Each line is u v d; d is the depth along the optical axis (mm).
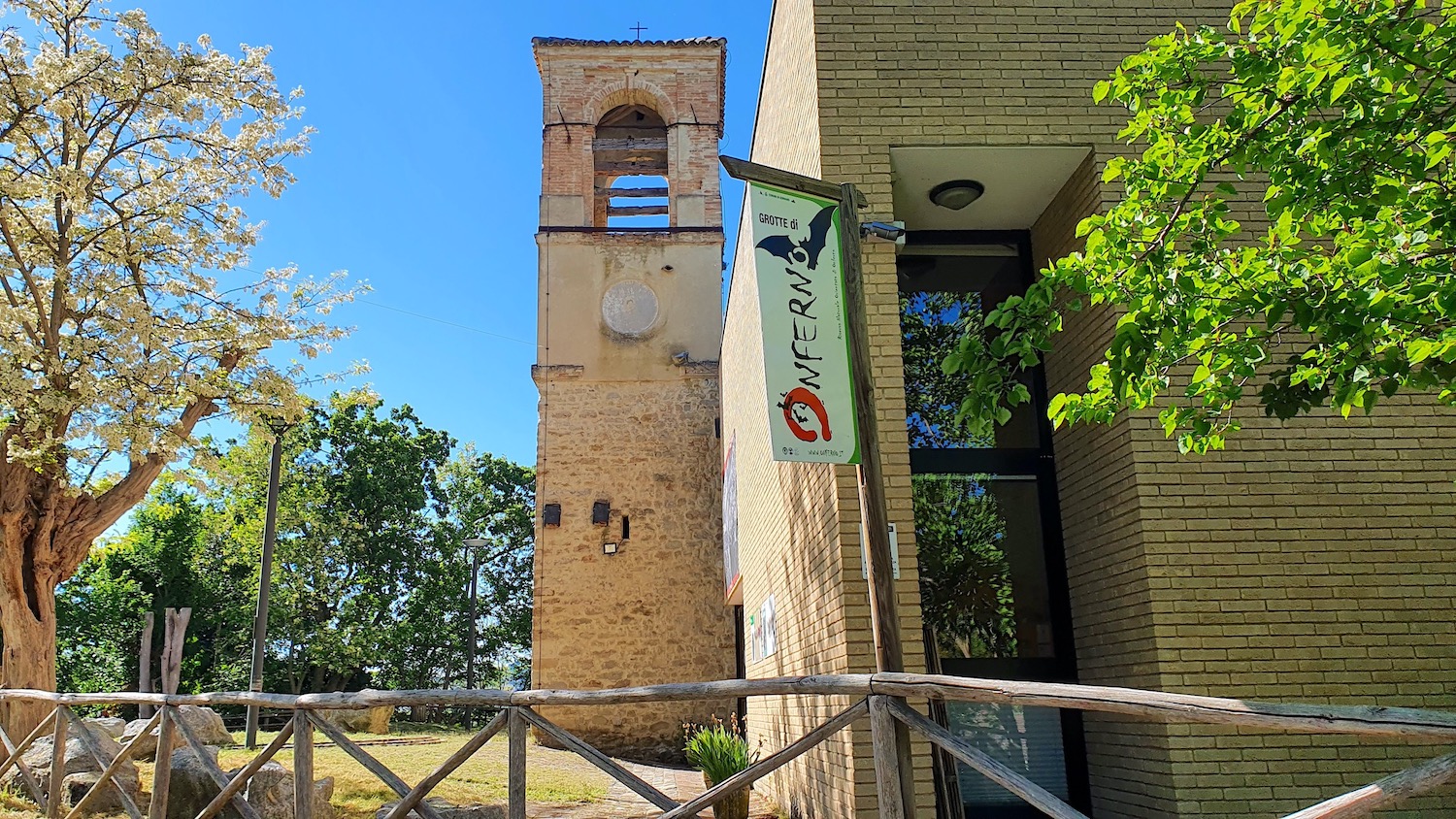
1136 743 5883
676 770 13711
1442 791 5449
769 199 5164
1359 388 3748
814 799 6949
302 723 4805
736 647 16719
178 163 13102
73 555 11656
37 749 8641
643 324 18031
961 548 7086
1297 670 5582
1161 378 4145
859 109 6430
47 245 11789
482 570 37469
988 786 6656
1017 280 7684
